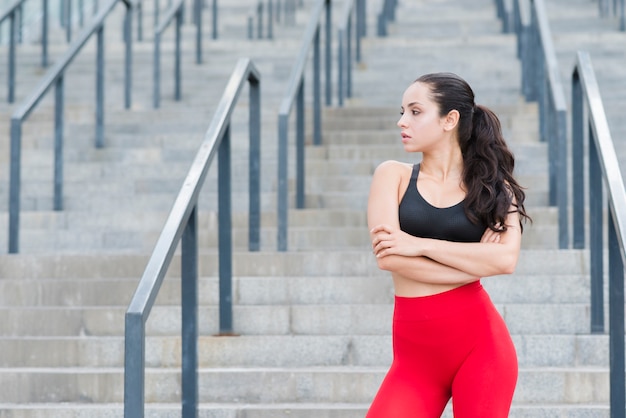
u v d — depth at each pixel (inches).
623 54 409.1
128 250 265.9
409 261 127.3
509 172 133.4
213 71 414.6
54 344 199.5
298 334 206.7
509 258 128.5
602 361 193.0
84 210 288.8
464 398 127.2
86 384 186.5
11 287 222.5
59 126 284.8
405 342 129.9
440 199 132.0
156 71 365.4
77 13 549.3
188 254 163.0
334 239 252.8
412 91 134.1
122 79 411.2
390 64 410.3
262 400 185.8
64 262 233.5
